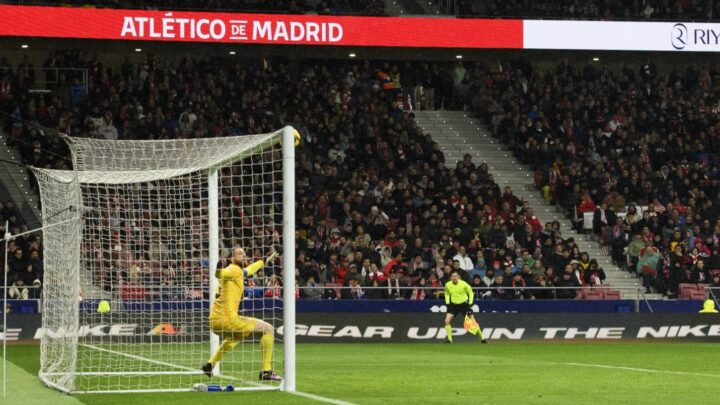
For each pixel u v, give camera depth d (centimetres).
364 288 5209
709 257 5953
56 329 2861
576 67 7594
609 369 3250
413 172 6319
